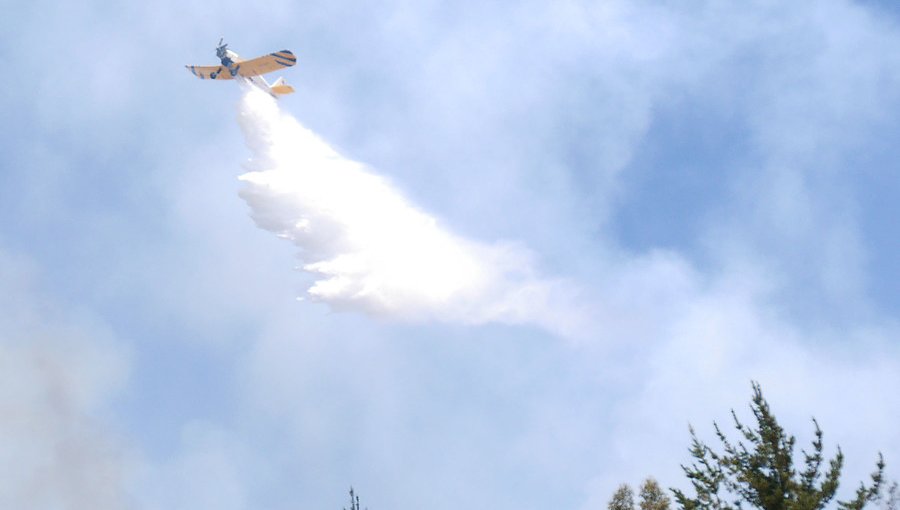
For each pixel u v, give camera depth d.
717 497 53.19
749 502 52.97
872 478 51.94
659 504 83.12
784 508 51.59
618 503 84.50
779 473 52.41
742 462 53.41
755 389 54.91
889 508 51.28
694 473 53.91
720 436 54.59
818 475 52.81
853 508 51.19
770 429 53.56
